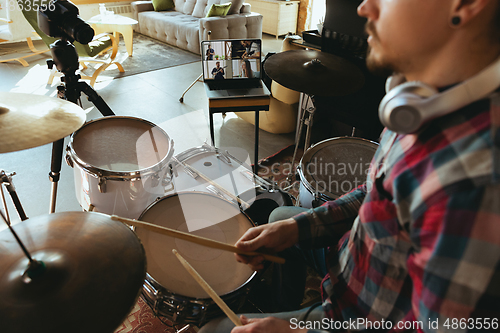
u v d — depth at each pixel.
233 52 1.82
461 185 0.39
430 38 0.41
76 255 0.66
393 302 0.59
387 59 0.47
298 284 0.96
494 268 0.38
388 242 0.56
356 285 0.66
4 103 1.02
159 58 4.24
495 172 0.37
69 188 1.88
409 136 0.51
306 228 0.82
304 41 2.08
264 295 1.07
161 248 0.93
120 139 1.35
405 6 0.41
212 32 4.09
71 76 1.43
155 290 0.82
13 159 2.08
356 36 1.67
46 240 0.69
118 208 1.25
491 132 0.39
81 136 1.32
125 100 3.02
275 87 2.19
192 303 0.80
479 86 0.40
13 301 0.59
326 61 1.61
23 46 4.41
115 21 4.00
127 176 1.15
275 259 0.81
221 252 0.95
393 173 0.51
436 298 0.42
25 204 1.73
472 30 0.39
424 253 0.44
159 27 4.92
